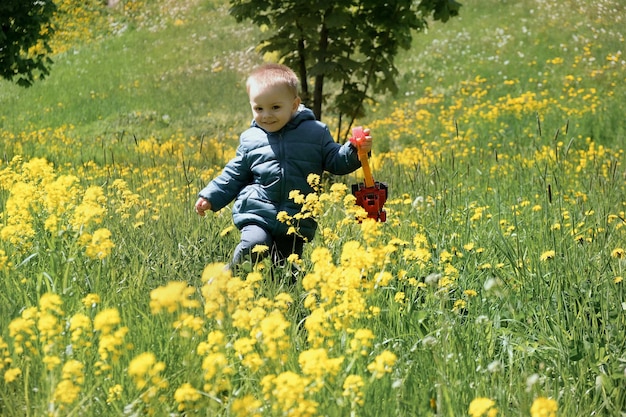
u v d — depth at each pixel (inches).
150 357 87.4
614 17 864.3
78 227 160.2
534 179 293.7
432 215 212.1
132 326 123.0
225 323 118.6
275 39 449.1
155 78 930.7
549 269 166.1
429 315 138.9
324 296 117.6
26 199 166.9
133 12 1159.0
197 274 167.2
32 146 562.9
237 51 983.6
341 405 92.1
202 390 103.7
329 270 118.0
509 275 164.9
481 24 900.0
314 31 437.4
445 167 398.0
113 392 99.8
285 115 175.3
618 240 189.5
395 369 114.5
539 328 140.2
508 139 544.7
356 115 456.1
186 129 757.9
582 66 743.7
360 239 172.7
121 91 898.1
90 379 104.9
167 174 355.3
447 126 594.9
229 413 95.0
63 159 521.7
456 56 829.8
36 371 108.9
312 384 90.7
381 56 446.0
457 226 205.3
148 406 96.6
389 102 764.6
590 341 130.3
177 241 190.1
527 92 670.5
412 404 100.4
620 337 132.5
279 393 84.7
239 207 176.1
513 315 141.3
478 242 188.2
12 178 232.8
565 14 884.6
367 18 441.1
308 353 89.7
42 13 546.9
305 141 176.7
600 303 143.9
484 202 245.3
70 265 146.6
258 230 170.1
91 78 952.3
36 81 960.9
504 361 130.3
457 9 437.1
